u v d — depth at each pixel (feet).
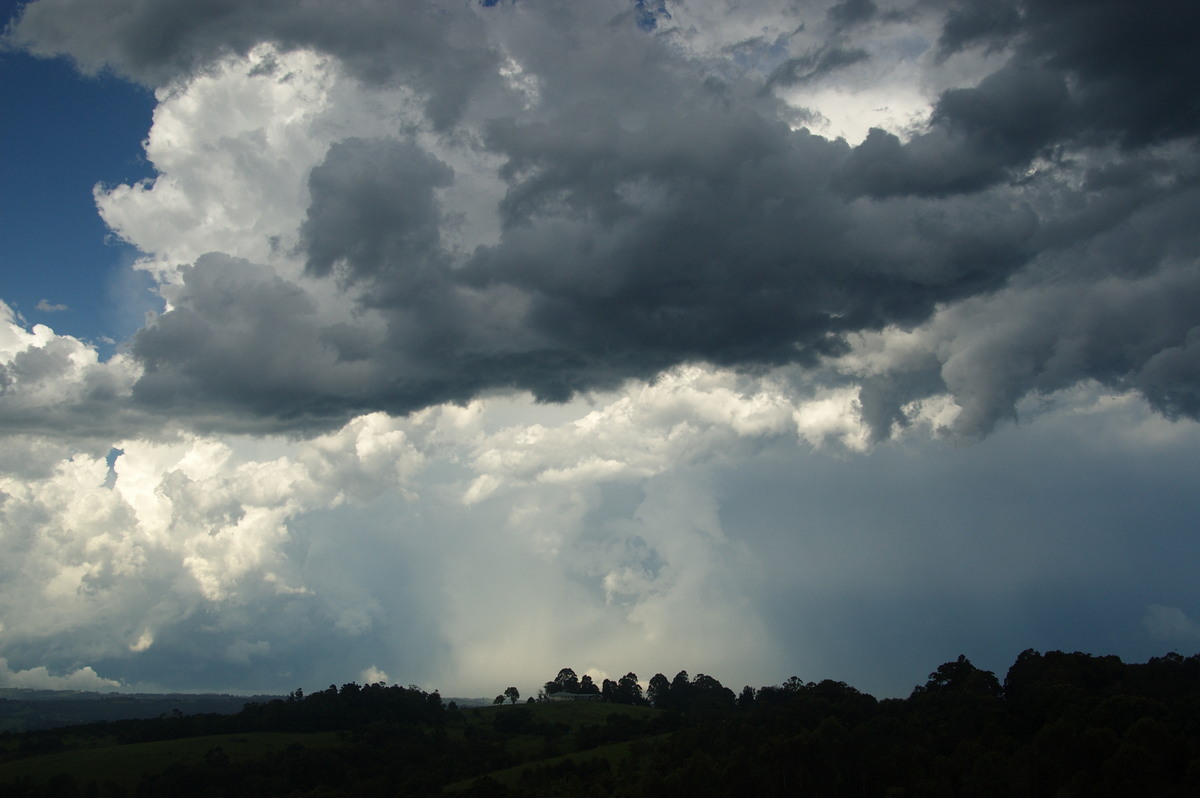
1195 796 353.31
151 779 606.14
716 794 467.93
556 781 572.51
